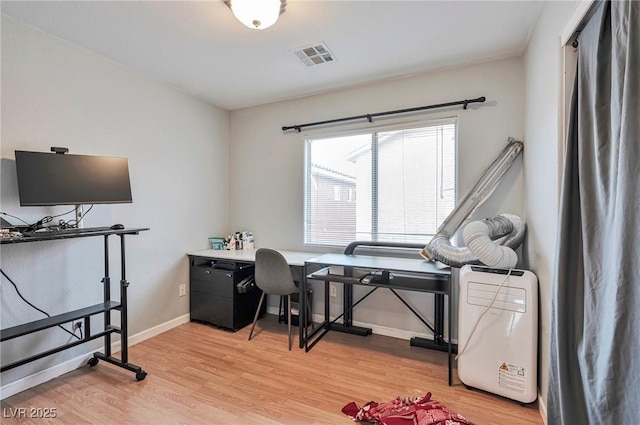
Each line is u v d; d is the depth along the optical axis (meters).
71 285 2.31
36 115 2.11
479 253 1.98
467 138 2.67
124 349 2.24
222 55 2.50
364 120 3.09
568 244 1.31
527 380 1.84
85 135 2.39
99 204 2.34
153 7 1.89
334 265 2.56
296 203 3.45
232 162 3.85
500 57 2.53
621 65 1.00
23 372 2.05
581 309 1.26
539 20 1.95
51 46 2.19
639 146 0.92
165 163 3.05
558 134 1.55
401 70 2.77
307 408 1.86
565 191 1.33
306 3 1.87
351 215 3.21
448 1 1.86
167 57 2.54
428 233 2.87
